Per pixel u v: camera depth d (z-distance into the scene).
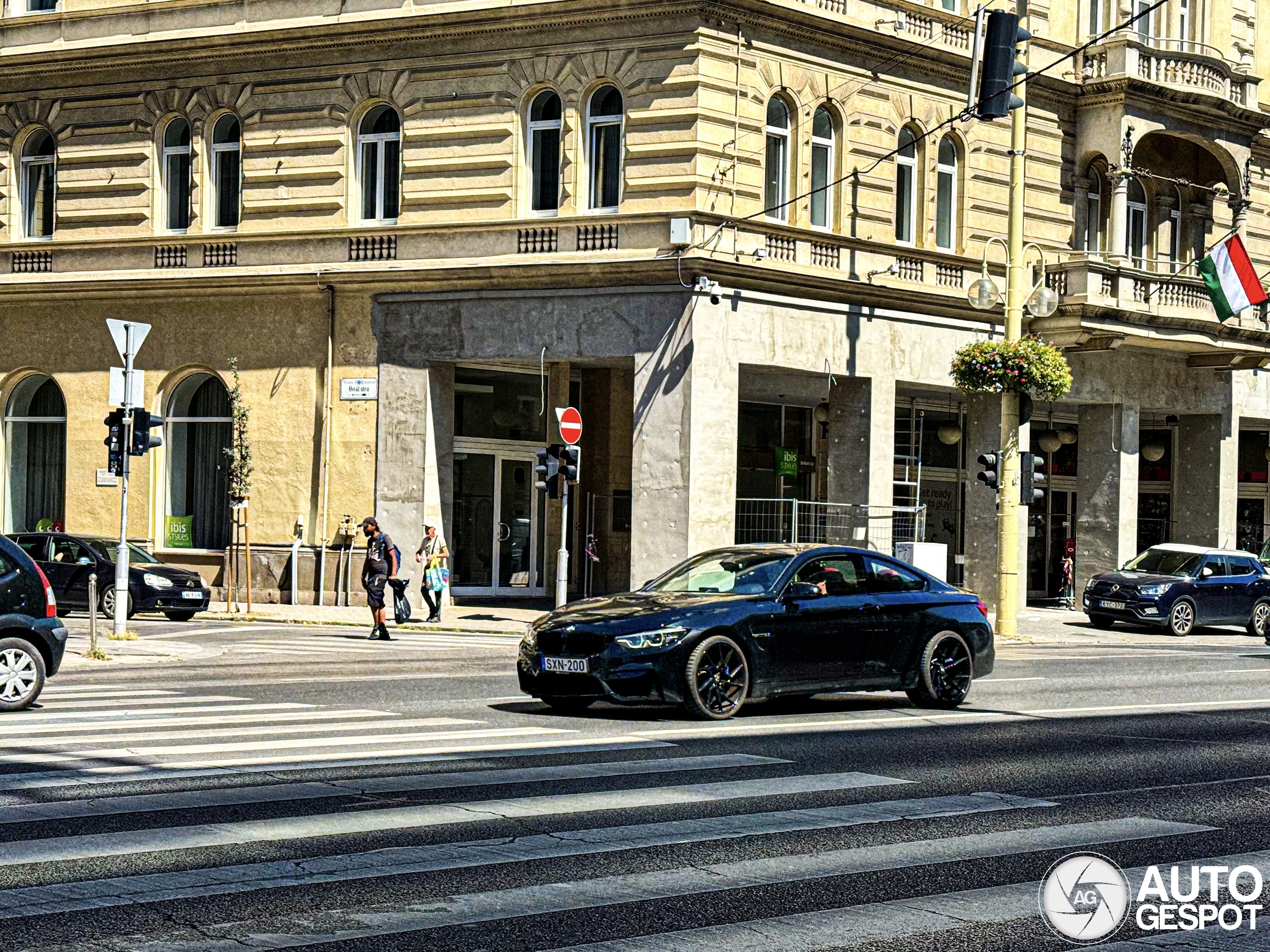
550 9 31.23
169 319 34.50
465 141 32.28
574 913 7.96
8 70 35.50
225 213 34.38
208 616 30.88
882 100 33.56
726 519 30.78
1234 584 34.62
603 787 11.59
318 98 33.34
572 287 31.30
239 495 33.03
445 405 32.91
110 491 34.81
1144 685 20.78
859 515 33.19
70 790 11.23
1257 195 41.09
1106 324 35.75
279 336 33.56
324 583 33.03
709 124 30.61
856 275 32.75
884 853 9.52
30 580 16.34
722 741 14.27
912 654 17.19
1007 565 31.08
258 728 14.68
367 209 33.31
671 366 30.50
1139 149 38.84
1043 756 13.73
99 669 21.08
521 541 35.06
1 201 35.84
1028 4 36.06
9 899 8.09
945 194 35.16
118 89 34.84
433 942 7.40
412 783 11.65
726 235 30.69
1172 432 42.41
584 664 15.34
